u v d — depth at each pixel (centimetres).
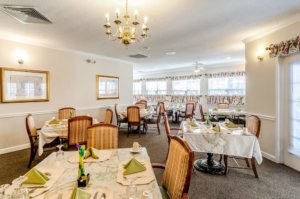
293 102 301
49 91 443
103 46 452
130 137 504
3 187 113
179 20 284
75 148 291
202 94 804
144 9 246
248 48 395
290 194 225
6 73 370
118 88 641
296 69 296
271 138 333
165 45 439
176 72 891
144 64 739
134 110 514
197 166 301
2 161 329
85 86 533
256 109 372
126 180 130
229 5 237
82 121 299
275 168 298
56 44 432
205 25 308
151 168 149
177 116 719
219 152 266
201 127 309
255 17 276
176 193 132
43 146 300
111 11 251
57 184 126
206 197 219
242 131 281
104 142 215
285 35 302
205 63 738
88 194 109
